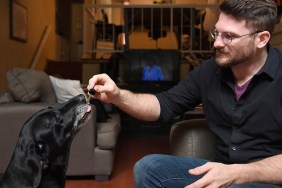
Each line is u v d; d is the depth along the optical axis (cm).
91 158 298
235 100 146
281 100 135
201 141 180
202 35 581
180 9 562
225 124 150
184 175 149
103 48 595
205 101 160
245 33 134
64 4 955
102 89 155
